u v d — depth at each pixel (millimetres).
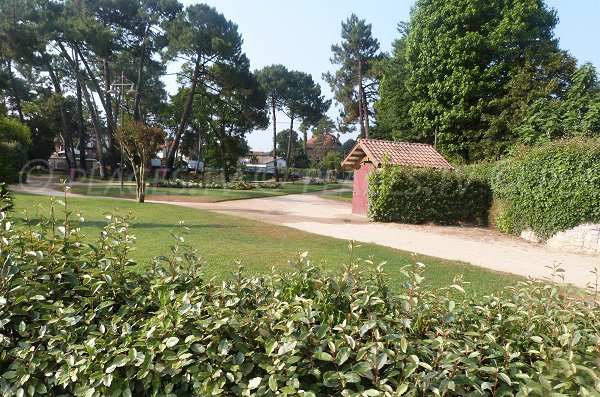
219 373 1823
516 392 1842
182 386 1934
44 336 2109
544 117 16188
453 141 21578
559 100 17016
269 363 1900
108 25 31359
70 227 2885
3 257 2346
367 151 15562
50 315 2146
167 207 15320
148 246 7238
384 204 13750
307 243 8695
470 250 9227
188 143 47531
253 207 17656
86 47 30203
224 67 31781
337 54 41094
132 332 2158
